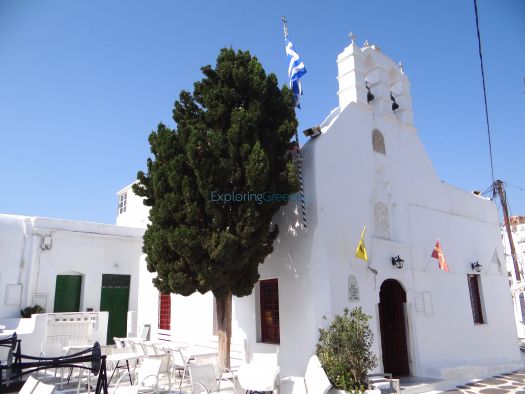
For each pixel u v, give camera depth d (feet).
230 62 34.30
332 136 37.65
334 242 35.09
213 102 33.12
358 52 43.01
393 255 40.42
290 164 33.09
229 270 31.81
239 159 31.83
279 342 36.65
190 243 29.78
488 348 48.65
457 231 49.80
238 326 40.29
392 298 42.11
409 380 37.58
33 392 20.40
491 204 57.77
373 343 35.76
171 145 32.68
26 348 44.32
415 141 47.50
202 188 31.01
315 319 33.40
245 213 31.22
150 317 54.13
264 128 33.68
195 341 45.32
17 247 54.95
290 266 36.32
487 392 35.24
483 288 51.19
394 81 47.98
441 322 43.55
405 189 44.32
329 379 29.73
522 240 93.30
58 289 58.03
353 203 38.06
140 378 27.99
